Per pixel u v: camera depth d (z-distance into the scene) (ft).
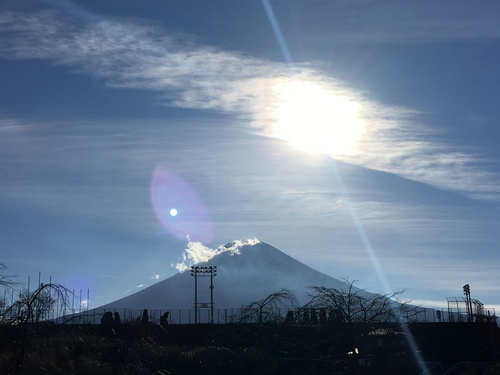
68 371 143.23
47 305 106.42
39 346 148.25
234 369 156.46
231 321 168.35
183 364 166.81
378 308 135.54
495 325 195.72
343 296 152.25
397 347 142.41
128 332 171.73
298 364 147.74
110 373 150.61
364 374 132.57
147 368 161.27
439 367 180.65
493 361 185.47
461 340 190.80
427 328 191.21
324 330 139.23
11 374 109.19
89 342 159.74
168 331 193.16
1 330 111.45
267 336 153.28
